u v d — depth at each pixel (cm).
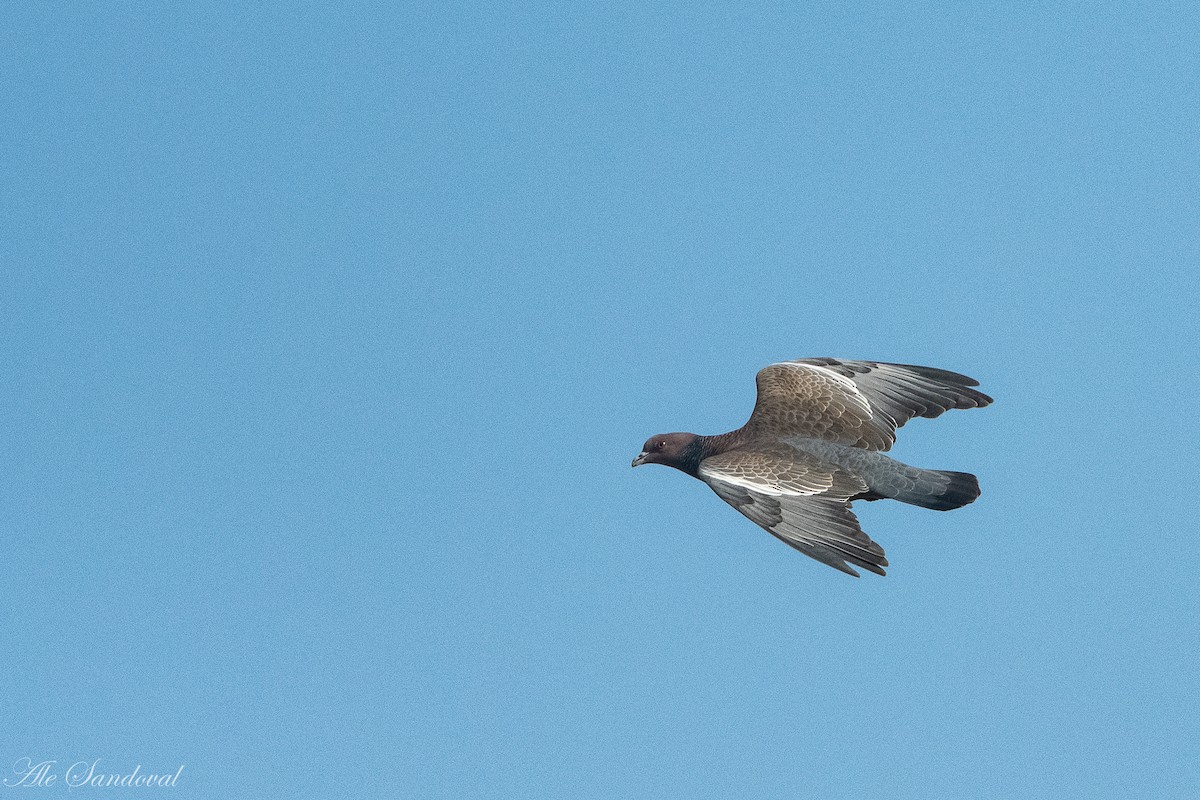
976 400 1527
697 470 1585
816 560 1313
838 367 1561
